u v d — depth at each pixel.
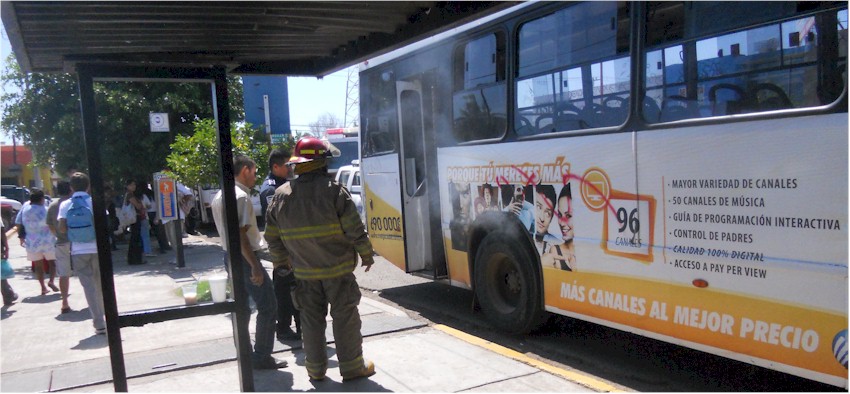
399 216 7.99
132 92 14.80
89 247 6.71
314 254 4.68
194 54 4.44
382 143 8.42
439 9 4.02
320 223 4.60
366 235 4.71
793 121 3.77
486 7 3.81
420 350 5.68
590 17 5.21
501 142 6.21
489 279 6.54
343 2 3.77
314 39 4.65
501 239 6.25
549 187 5.62
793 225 3.77
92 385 5.09
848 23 3.54
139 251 12.69
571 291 5.46
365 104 8.89
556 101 5.57
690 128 4.36
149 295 8.98
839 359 3.58
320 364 4.88
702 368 5.27
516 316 6.18
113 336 3.99
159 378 5.13
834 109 3.58
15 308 8.60
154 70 4.08
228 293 5.20
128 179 14.38
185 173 11.34
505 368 5.16
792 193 3.77
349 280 4.79
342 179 16.66
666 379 5.02
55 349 6.29
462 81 6.82
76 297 9.39
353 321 4.84
